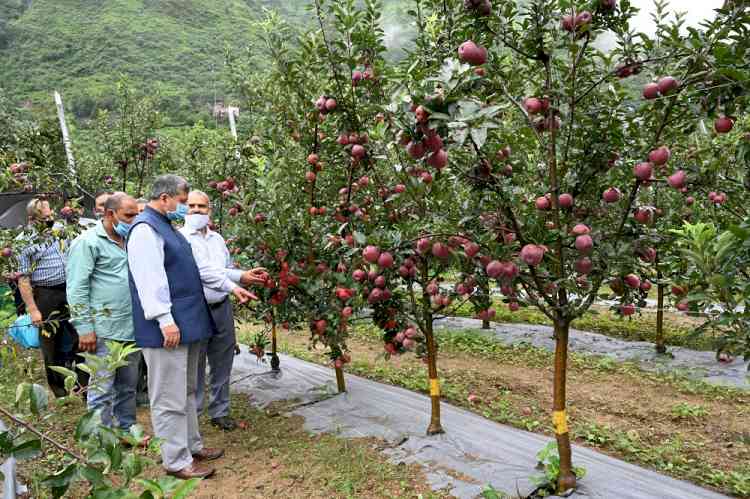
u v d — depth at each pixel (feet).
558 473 10.37
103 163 29.99
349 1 12.32
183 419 11.28
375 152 12.05
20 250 13.53
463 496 10.39
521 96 9.95
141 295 10.53
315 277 13.67
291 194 14.51
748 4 7.50
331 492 10.86
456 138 6.66
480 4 8.34
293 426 14.64
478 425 14.01
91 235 13.10
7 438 4.39
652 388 18.31
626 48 8.80
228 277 13.42
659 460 12.36
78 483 10.91
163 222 11.28
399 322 12.84
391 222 12.57
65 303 15.80
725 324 7.04
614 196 9.20
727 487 11.07
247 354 22.75
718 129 8.19
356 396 16.74
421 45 12.01
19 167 14.70
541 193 10.14
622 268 9.11
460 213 9.65
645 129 9.04
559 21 8.77
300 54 14.28
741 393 17.43
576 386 18.67
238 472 11.93
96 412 4.57
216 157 24.23
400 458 12.22
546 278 9.54
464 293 11.26
